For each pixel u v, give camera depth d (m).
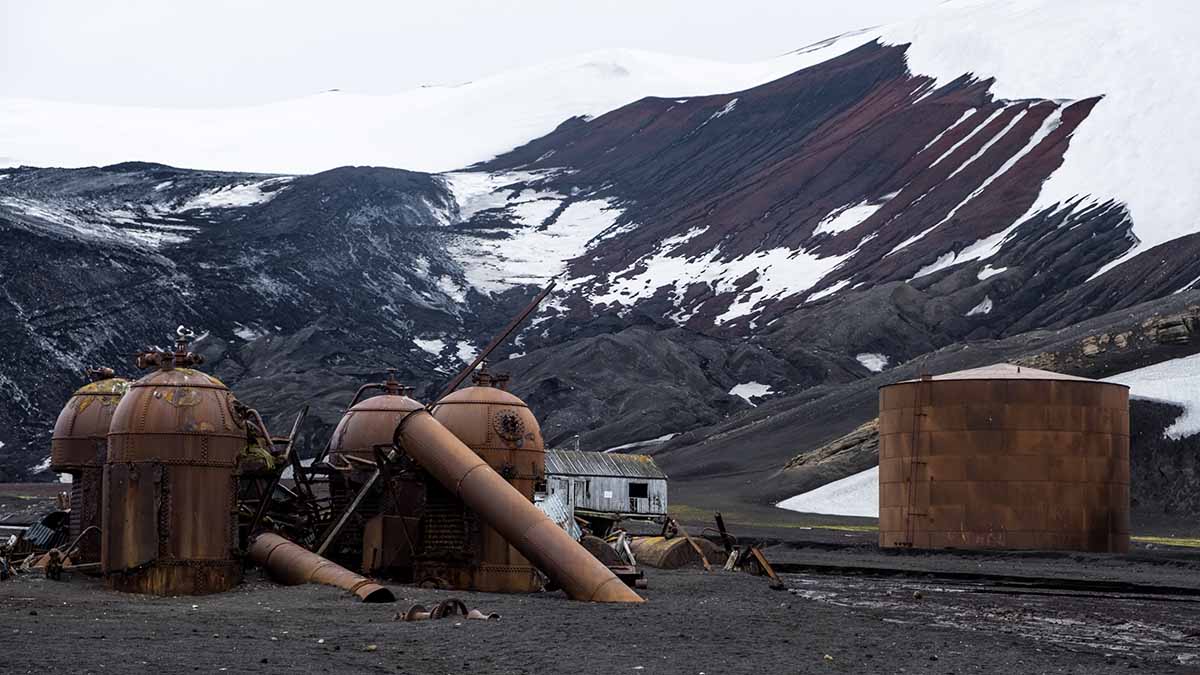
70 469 36.81
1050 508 64.88
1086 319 192.38
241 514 34.81
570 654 22.88
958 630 29.83
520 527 33.12
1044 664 24.36
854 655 24.45
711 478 133.62
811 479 122.88
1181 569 53.56
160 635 23.48
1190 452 106.19
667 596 35.53
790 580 46.41
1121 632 30.75
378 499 36.91
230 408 32.84
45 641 22.08
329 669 20.11
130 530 31.67
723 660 23.06
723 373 198.88
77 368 192.00
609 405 180.62
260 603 29.81
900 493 67.69
